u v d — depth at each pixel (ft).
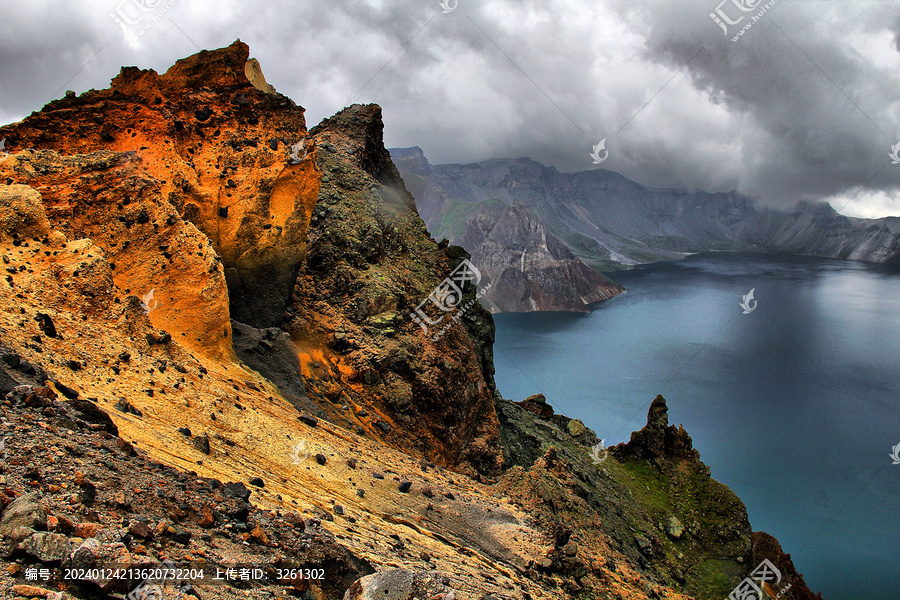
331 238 131.34
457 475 89.25
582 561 73.77
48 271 58.65
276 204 110.32
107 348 56.49
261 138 110.32
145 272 77.15
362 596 32.04
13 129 91.81
